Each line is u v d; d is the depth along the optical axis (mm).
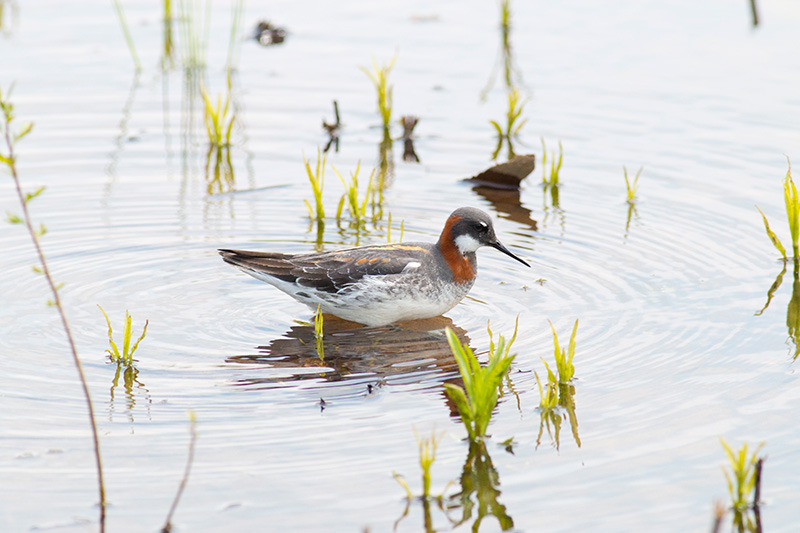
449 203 16000
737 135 17656
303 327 12352
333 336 12156
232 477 8906
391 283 12156
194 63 21031
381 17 24078
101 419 9906
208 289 13258
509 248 14461
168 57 21562
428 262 12469
